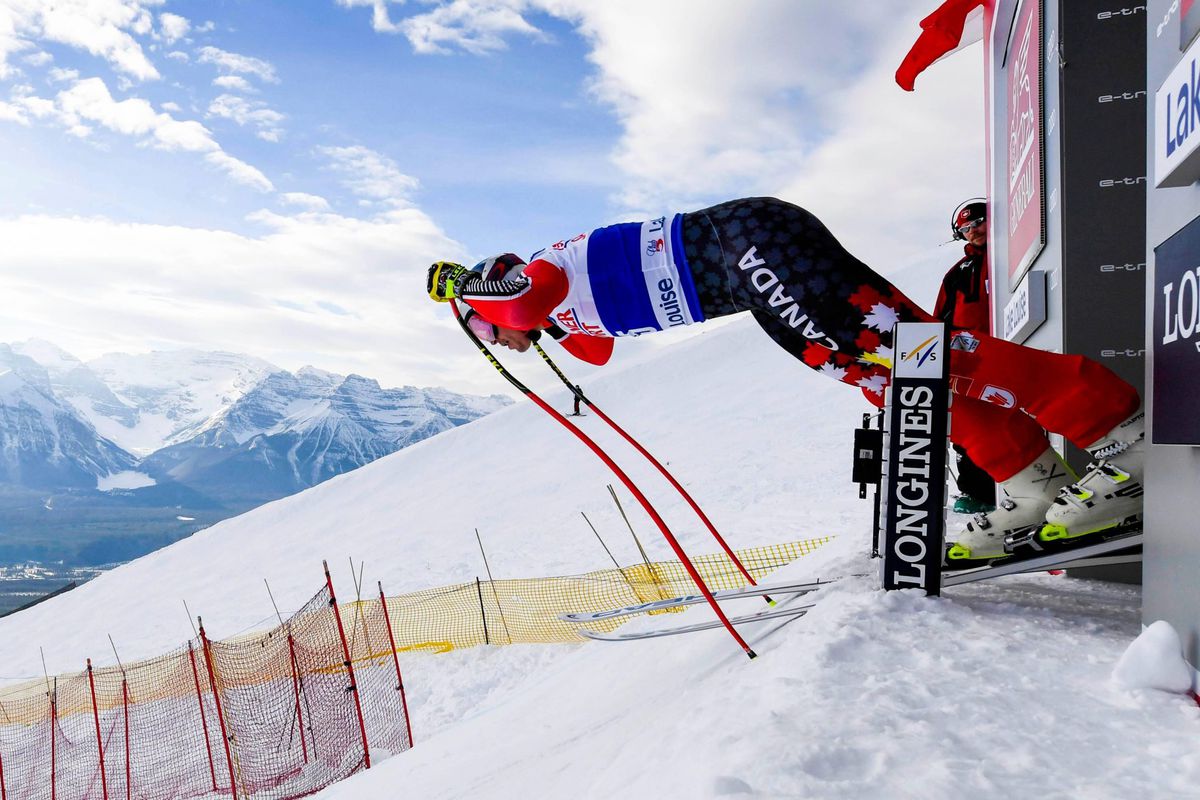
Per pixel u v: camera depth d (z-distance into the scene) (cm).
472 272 216
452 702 732
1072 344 245
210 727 827
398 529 2247
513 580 1160
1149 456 142
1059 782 98
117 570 2491
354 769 625
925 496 186
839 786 100
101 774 775
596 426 3200
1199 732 111
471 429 3506
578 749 191
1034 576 247
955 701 125
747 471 1838
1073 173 245
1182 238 126
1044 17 273
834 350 201
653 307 209
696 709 151
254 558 2289
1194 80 116
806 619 193
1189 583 125
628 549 1289
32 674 1533
